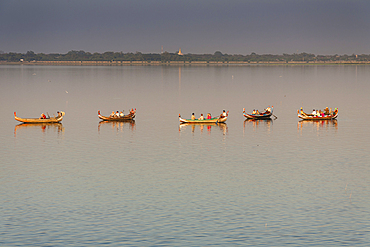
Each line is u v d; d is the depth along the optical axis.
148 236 38.78
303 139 76.81
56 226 40.53
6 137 79.00
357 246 37.25
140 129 87.81
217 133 83.31
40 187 50.34
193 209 44.25
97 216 42.62
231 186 50.81
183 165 59.62
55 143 73.81
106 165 59.56
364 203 45.69
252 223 41.22
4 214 42.84
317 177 54.03
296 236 38.88
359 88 197.75
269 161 61.56
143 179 53.38
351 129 86.56
